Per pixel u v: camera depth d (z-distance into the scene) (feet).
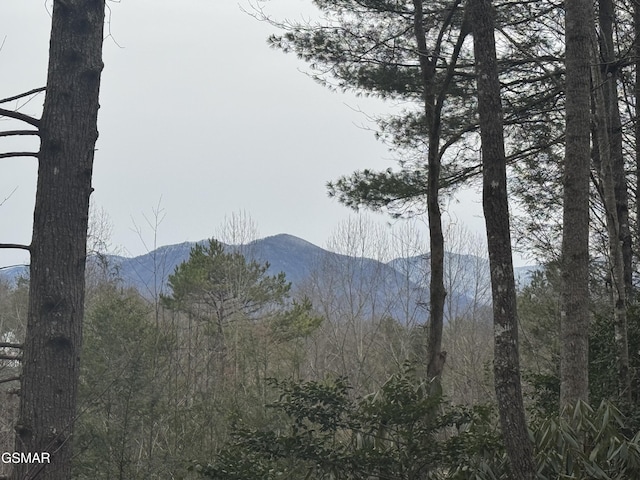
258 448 31.73
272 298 98.53
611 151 44.73
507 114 42.98
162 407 54.29
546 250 51.08
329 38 41.65
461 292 114.42
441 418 29.99
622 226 44.24
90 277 74.43
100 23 19.08
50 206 18.11
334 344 97.60
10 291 80.23
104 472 51.01
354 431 31.45
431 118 40.78
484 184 21.95
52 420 17.53
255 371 59.57
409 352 89.56
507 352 21.24
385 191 45.09
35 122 18.40
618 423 28.96
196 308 91.97
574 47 30.17
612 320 39.06
